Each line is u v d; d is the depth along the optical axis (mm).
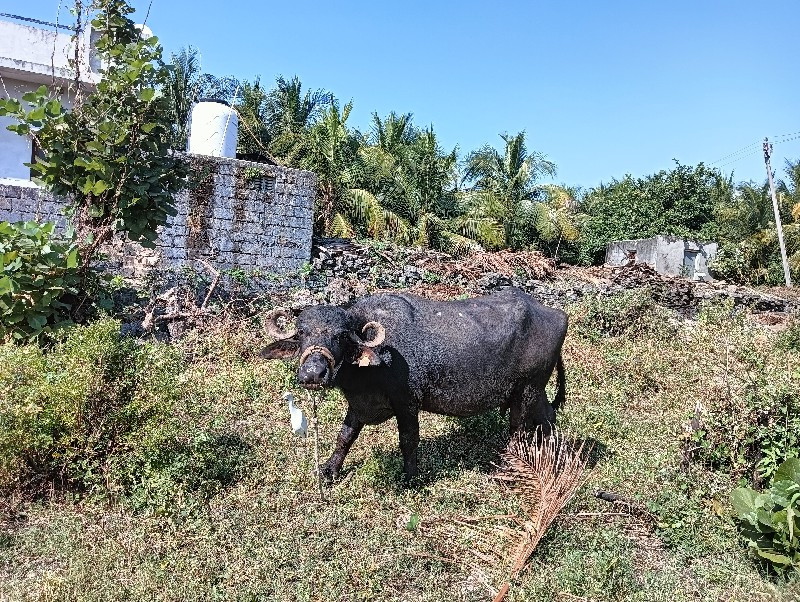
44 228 7070
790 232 26359
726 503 4988
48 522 4395
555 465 4961
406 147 24094
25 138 13672
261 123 22594
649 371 8805
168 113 8453
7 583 3764
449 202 23719
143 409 4895
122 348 5047
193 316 9281
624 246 24484
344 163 21484
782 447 5242
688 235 26266
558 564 4258
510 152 26484
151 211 8203
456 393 5176
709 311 12539
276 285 11656
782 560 4250
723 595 4078
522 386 5512
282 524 4500
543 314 5547
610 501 5160
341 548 4258
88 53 12664
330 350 4434
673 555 4582
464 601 3828
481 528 4598
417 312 5164
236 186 11820
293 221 12352
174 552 4109
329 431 6176
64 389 4676
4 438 4480
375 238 19156
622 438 6543
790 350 9305
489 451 5914
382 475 5258
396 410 5039
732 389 5809
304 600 3682
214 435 5652
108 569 3871
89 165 7453
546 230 25094
